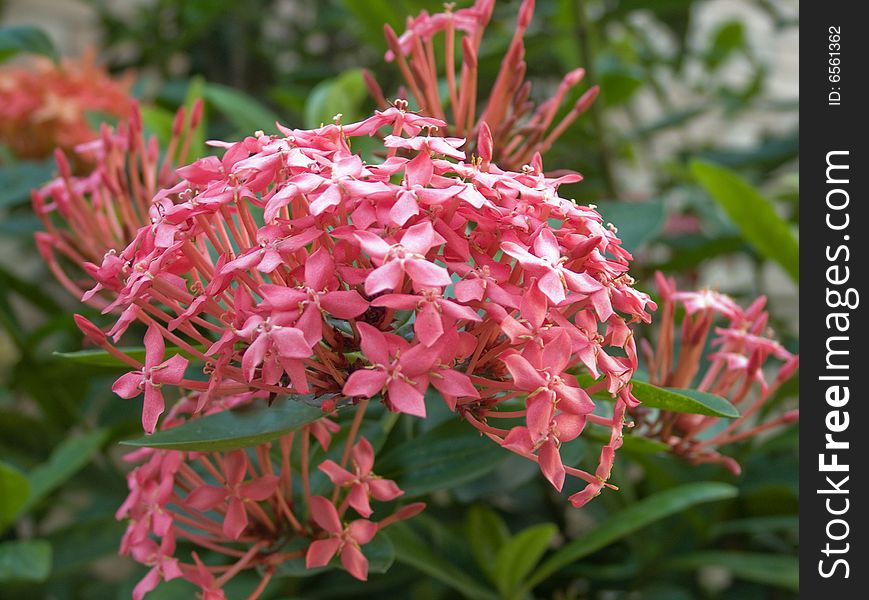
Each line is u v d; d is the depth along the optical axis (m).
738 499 0.53
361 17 0.58
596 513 0.56
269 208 0.31
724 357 0.40
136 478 0.38
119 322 0.32
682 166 0.76
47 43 0.62
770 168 0.75
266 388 0.32
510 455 0.39
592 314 0.33
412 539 0.45
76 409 0.59
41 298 0.59
